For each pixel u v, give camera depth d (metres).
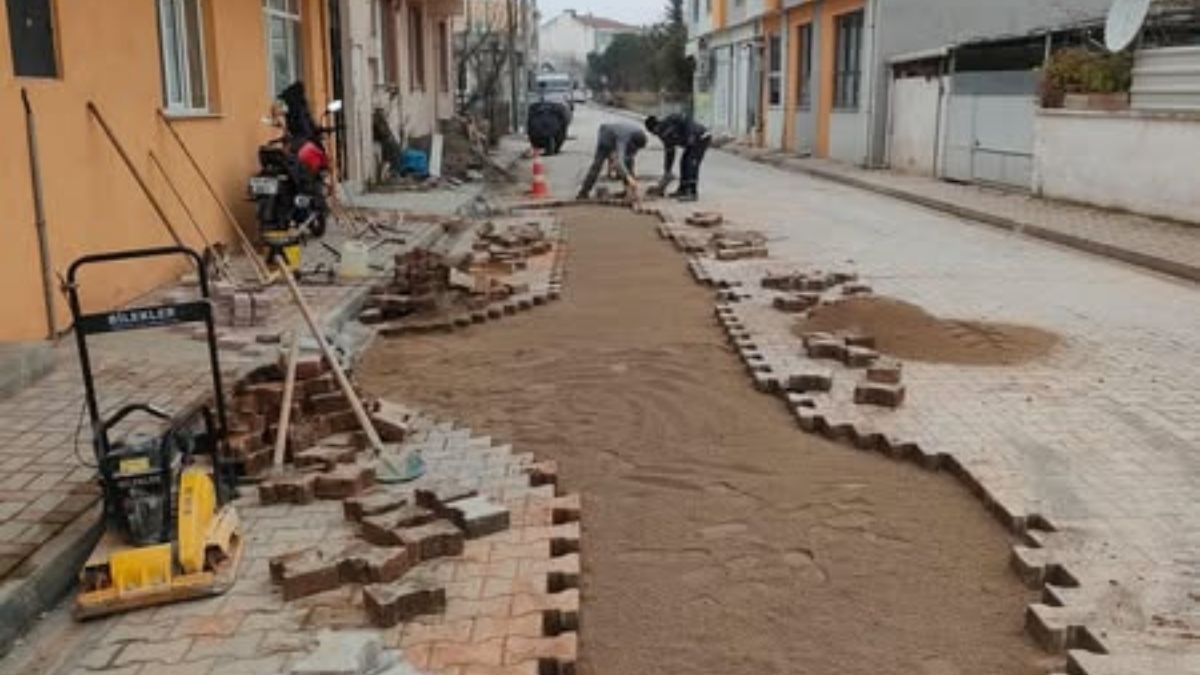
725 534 4.86
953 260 12.16
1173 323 8.87
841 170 24.39
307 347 7.29
